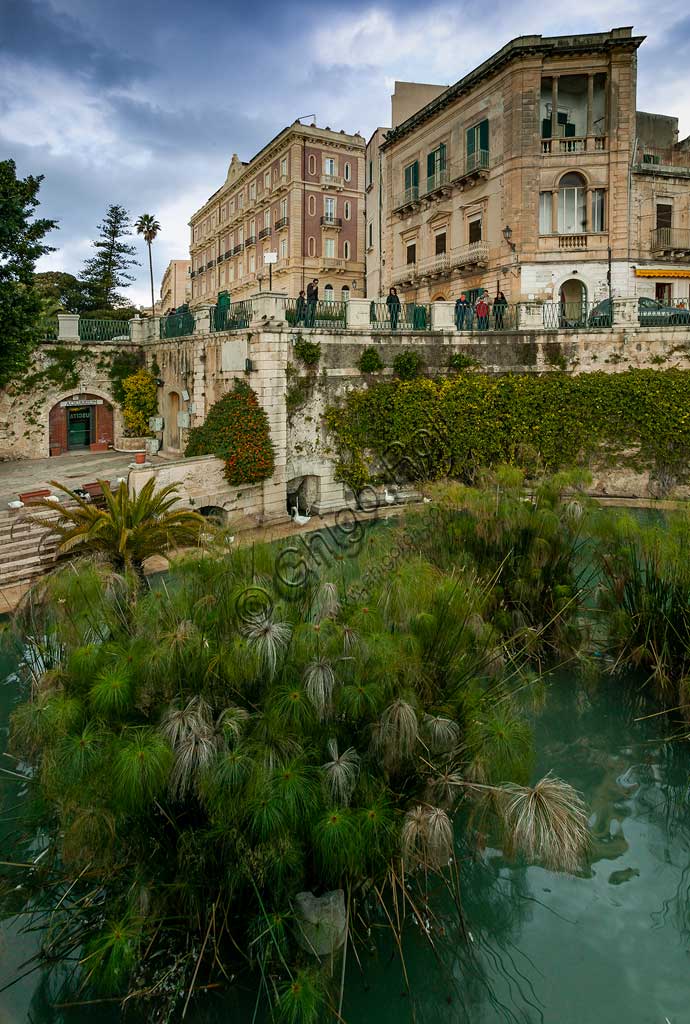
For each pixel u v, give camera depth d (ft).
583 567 36.63
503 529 34.53
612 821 23.93
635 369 69.36
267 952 16.69
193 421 70.85
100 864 17.44
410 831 16.58
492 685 23.00
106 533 40.34
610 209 85.25
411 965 18.04
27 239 55.88
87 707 18.19
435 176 100.37
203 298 198.08
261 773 16.05
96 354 78.59
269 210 150.51
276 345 60.08
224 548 28.94
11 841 21.24
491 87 88.43
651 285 87.66
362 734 18.40
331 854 15.80
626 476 69.72
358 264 148.66
